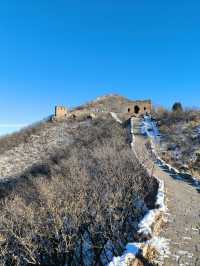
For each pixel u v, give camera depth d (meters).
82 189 24.47
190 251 14.50
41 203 23.22
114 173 28.06
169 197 22.80
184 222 18.02
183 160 39.94
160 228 17.02
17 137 75.94
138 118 69.50
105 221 20.09
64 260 19.30
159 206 19.80
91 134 63.41
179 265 13.25
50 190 25.31
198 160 39.44
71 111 88.50
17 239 20.05
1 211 24.36
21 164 59.41
